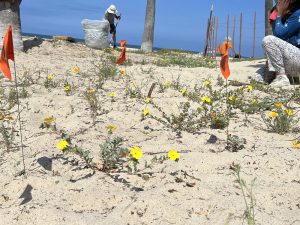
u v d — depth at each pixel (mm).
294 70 2908
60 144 1272
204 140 1611
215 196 1083
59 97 2396
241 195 1103
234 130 1773
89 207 1025
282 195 1112
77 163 1311
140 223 947
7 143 1487
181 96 2520
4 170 1269
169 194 1090
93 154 1403
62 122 1871
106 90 2713
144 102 2234
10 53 1027
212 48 8414
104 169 1276
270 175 1268
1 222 944
